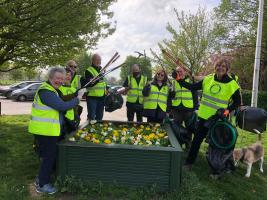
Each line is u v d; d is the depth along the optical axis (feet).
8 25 18.53
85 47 21.84
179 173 9.46
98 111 15.84
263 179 12.44
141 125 14.26
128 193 9.26
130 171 9.50
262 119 12.71
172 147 9.73
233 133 11.12
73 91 11.02
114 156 9.50
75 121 11.58
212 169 11.82
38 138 9.29
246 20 46.68
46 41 19.49
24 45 20.54
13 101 46.24
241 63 48.19
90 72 14.96
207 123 11.48
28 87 46.85
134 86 16.56
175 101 15.17
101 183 9.44
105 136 11.50
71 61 13.56
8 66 25.61
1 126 20.36
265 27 44.70
